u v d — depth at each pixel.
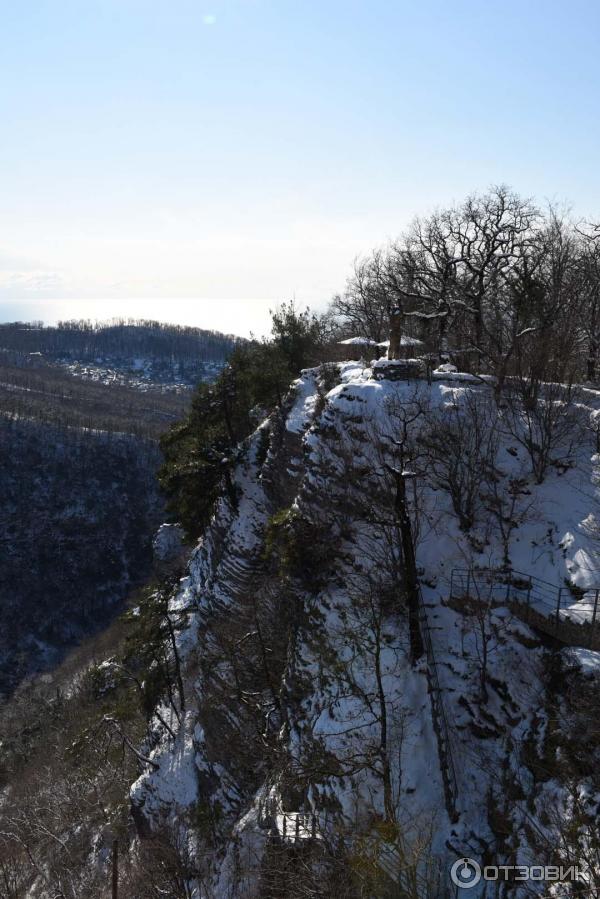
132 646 42.41
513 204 47.03
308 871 22.03
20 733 70.31
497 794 22.38
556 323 40.19
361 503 29.67
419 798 22.94
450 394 31.77
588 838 18.73
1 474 136.50
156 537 99.94
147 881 33.38
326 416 32.19
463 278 51.38
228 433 47.53
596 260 48.75
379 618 25.27
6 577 119.50
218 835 32.62
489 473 29.88
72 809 47.31
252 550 39.50
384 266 62.69
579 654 23.06
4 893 39.53
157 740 41.25
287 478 37.06
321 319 56.44
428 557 28.33
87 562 124.75
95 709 61.44
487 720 24.06
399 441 29.92
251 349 48.69
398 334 34.78
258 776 31.86
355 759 24.11
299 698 28.62
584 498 28.55
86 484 139.12
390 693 24.98
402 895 19.28
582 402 33.25
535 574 26.89
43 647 110.81
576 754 21.03
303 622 29.73
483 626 24.55
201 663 39.16
